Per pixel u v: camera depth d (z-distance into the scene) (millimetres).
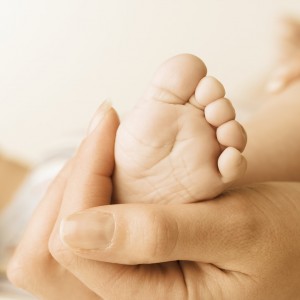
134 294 193
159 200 197
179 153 184
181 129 182
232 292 191
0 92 620
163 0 547
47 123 627
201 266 193
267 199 193
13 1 571
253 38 544
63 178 211
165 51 566
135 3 553
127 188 198
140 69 579
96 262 188
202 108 184
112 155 196
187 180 188
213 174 185
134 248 178
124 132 188
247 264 187
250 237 184
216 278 192
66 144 435
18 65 604
